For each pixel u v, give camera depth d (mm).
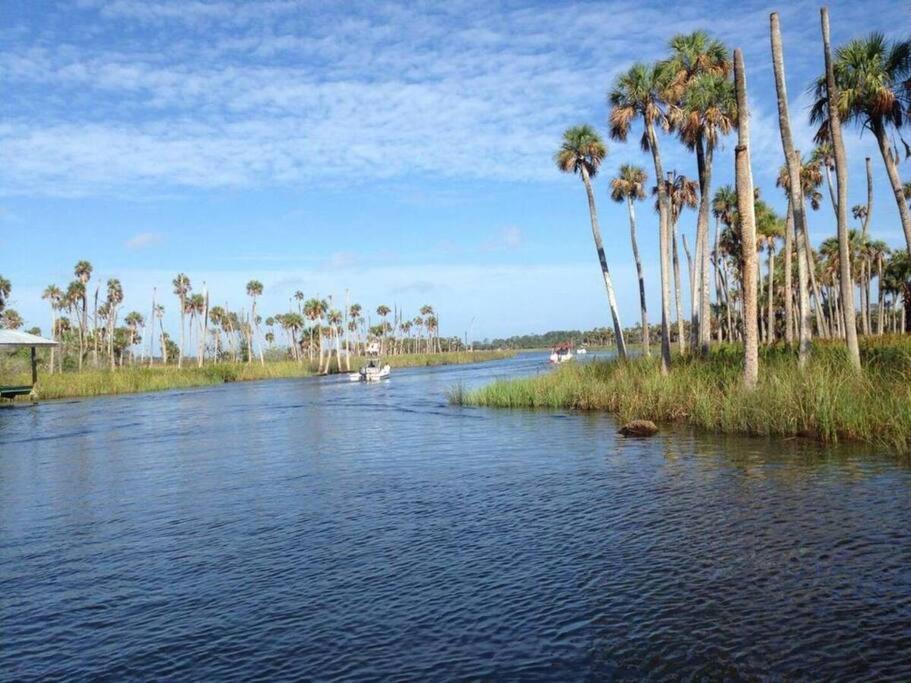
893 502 10422
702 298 31328
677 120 29703
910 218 22797
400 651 6320
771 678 5508
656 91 30156
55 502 13758
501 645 6344
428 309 177875
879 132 22859
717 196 46531
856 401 16516
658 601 7156
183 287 88000
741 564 8102
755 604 6934
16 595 8344
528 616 6965
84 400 46562
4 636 7129
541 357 144625
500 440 20094
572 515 10898
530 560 8727
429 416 28625
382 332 158875
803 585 7355
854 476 12320
